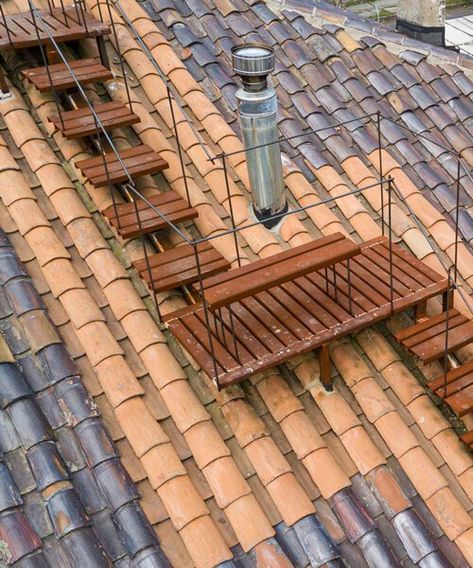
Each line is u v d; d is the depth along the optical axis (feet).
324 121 20.21
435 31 25.21
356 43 22.31
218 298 12.73
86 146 17.22
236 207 17.62
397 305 14.44
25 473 12.92
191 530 12.76
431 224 18.25
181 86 19.57
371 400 14.57
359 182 18.93
